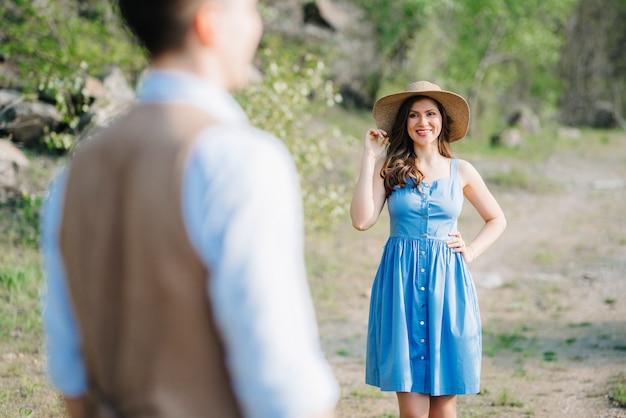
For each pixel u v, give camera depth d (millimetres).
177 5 1338
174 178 1245
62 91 10250
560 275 10344
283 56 10195
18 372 5734
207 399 1248
